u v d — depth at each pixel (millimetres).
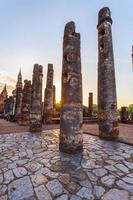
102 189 2951
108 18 7762
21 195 2811
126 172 3662
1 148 5805
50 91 16141
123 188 2977
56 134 8859
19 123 15164
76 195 2779
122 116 17516
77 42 6094
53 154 5082
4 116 29797
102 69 7711
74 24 6137
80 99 5832
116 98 7547
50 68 16312
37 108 10016
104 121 7250
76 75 5820
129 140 6695
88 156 4840
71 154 5027
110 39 7773
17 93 20156
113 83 7539
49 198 2707
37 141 6977
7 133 9219
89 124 15367
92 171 3734
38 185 3135
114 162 4301
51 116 15992
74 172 3689
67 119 5441
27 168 3955
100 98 7660
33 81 10648
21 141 6977
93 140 7059
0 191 2947
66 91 5742
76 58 5934
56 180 3316
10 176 3533
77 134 5371
